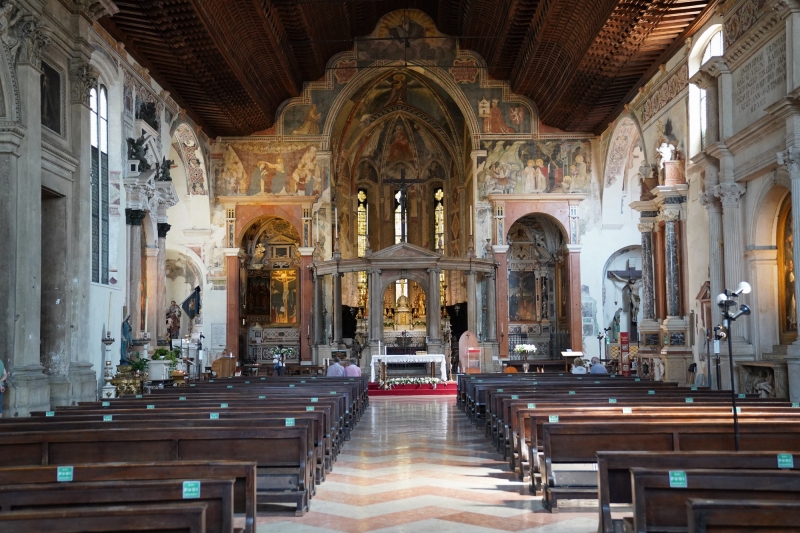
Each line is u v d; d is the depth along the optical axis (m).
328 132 36.44
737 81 20.22
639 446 9.09
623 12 22.75
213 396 14.99
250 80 30.02
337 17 32.34
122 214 23.56
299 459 9.05
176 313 35.53
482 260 34.53
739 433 8.84
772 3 17.02
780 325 19.58
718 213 20.94
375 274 33.38
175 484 5.64
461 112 37.66
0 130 14.70
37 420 10.16
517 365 37.00
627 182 35.47
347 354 34.06
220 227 36.03
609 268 36.19
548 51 29.19
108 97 23.61
